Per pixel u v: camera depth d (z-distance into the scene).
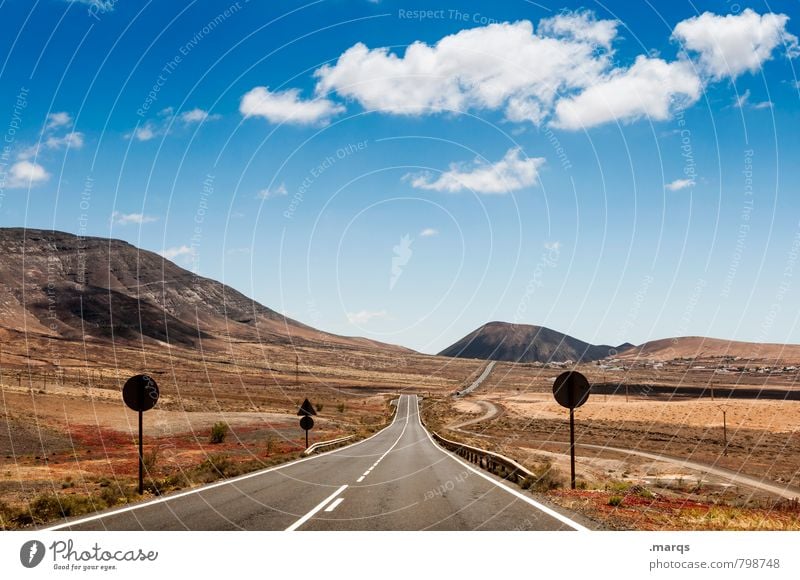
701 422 95.25
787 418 95.69
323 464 25.25
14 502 15.84
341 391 182.62
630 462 51.00
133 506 12.50
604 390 167.75
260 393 137.25
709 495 28.72
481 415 114.94
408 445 43.62
